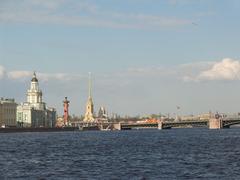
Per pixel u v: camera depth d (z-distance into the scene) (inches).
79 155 5359.3
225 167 3956.7
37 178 3459.6
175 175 3535.9
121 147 6835.6
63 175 3597.4
